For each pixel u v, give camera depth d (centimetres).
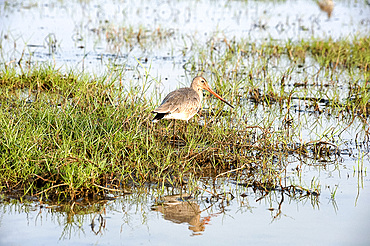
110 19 3059
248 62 2189
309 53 2509
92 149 1202
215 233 938
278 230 955
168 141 1387
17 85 1780
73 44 2484
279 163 1300
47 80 1798
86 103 1516
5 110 1412
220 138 1364
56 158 1124
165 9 3434
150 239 912
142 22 2995
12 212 996
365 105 1684
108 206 1041
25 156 1135
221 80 1903
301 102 1806
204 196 1105
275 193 1130
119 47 2398
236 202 1080
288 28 2984
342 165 1299
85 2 3597
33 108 1416
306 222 991
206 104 1698
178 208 1044
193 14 3291
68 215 995
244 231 951
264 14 3375
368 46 2480
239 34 2780
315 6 3769
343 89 1928
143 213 1016
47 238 905
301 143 1380
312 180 1198
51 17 3064
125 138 1276
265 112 1672
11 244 880
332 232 949
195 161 1259
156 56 2345
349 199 1095
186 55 2380
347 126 1522
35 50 2330
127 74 1991
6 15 3053
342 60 2295
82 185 1084
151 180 1166
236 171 1248
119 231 940
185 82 1925
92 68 2027
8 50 2302
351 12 3534
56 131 1259
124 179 1155
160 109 1332
